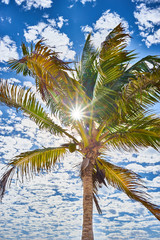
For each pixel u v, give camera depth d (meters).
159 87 5.51
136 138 6.79
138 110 6.31
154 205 6.47
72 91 6.15
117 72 6.37
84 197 6.69
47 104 7.21
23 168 6.95
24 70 6.19
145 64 6.43
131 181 7.18
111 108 6.39
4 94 6.70
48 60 4.95
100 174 7.30
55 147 7.43
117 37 6.54
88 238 6.07
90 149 7.06
